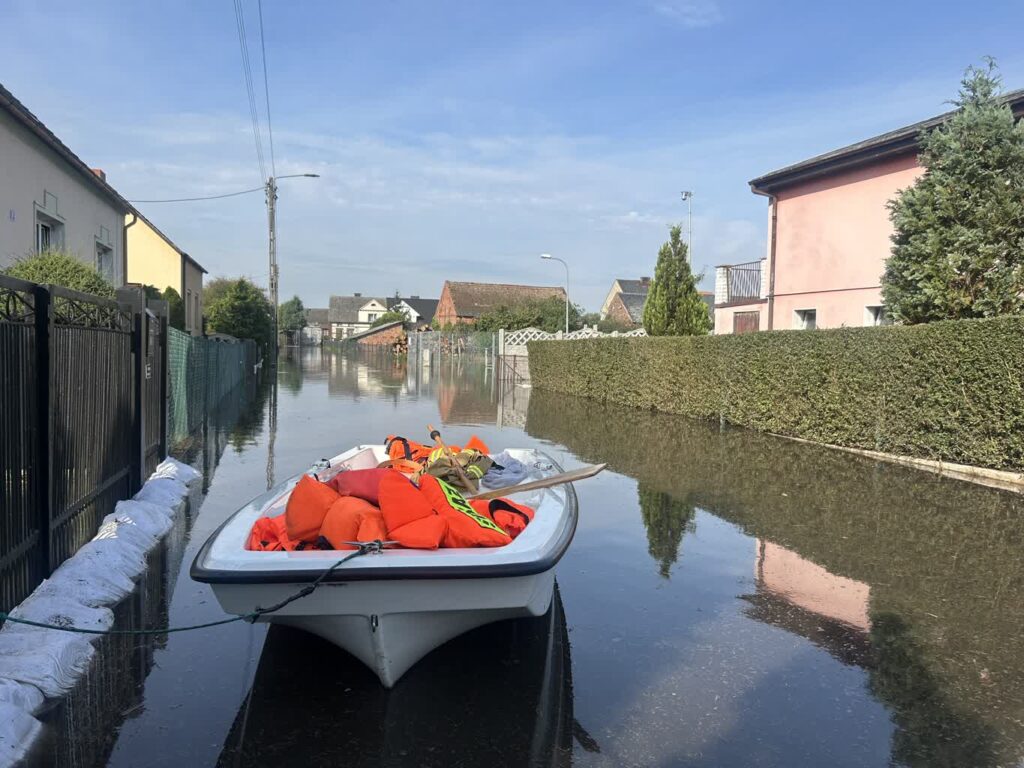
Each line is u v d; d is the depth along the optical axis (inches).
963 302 463.8
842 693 160.6
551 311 2180.1
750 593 223.3
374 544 155.3
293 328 4207.7
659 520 309.9
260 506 201.8
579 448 505.4
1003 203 456.4
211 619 198.7
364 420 657.6
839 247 733.3
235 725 145.2
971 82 485.7
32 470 196.4
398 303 4945.9
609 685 163.3
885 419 471.2
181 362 487.5
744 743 139.9
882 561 254.8
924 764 133.7
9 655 158.9
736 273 968.9
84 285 425.1
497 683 163.8
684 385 710.5
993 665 175.3
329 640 169.3
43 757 132.6
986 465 408.8
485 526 169.6
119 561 227.0
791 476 407.5
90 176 673.6
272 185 1620.3
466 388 1106.1
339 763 132.3
